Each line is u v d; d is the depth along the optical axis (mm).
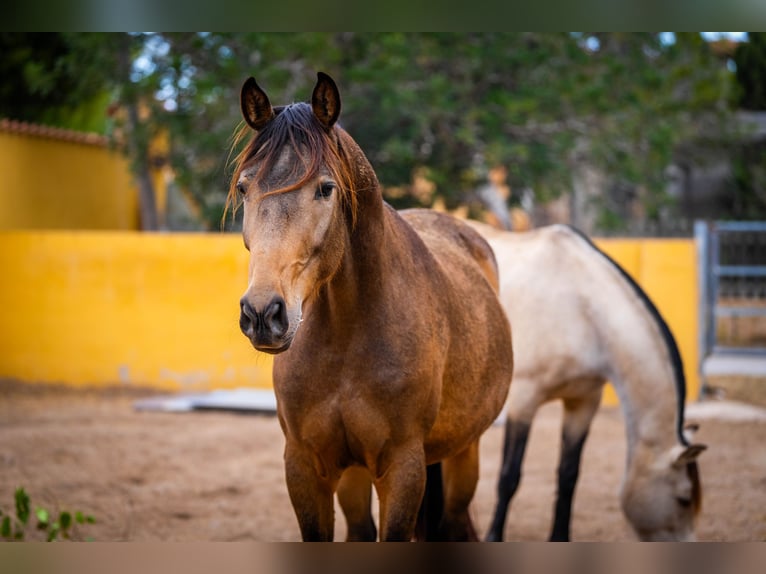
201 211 14781
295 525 6266
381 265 3428
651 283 10867
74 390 11547
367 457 3479
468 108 13484
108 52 13406
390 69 12508
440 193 14039
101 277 11789
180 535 5957
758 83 20734
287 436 3588
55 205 15023
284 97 12805
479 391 4051
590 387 5988
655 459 5453
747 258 16953
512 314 6109
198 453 8375
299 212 2977
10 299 11969
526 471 8062
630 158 13852
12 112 16703
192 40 13359
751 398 10945
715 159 18906
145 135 13930
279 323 2830
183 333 11648
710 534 6086
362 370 3381
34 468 7656
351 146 3383
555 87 13258
